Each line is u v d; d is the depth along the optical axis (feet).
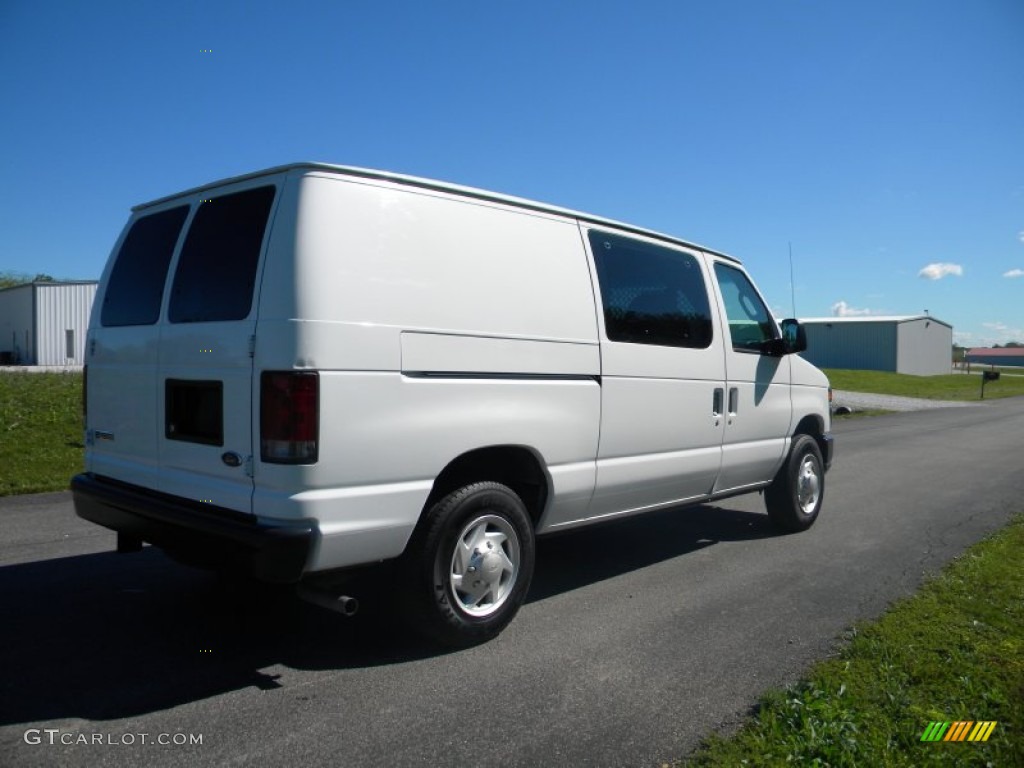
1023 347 450.71
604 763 10.28
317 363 11.82
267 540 11.55
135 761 10.07
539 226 15.58
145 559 19.43
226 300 12.93
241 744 10.56
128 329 15.06
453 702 11.96
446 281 13.57
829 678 12.73
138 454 14.75
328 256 12.17
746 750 10.55
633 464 17.28
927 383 154.10
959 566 19.74
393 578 13.47
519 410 14.58
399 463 12.69
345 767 10.05
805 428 24.98
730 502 29.22
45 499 26.73
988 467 39.83
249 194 13.10
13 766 9.87
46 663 13.12
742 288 21.93
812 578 19.01
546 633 15.02
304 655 13.66
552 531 16.12
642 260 18.04
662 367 17.98
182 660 13.34
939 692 12.39
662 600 17.17
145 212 15.71
